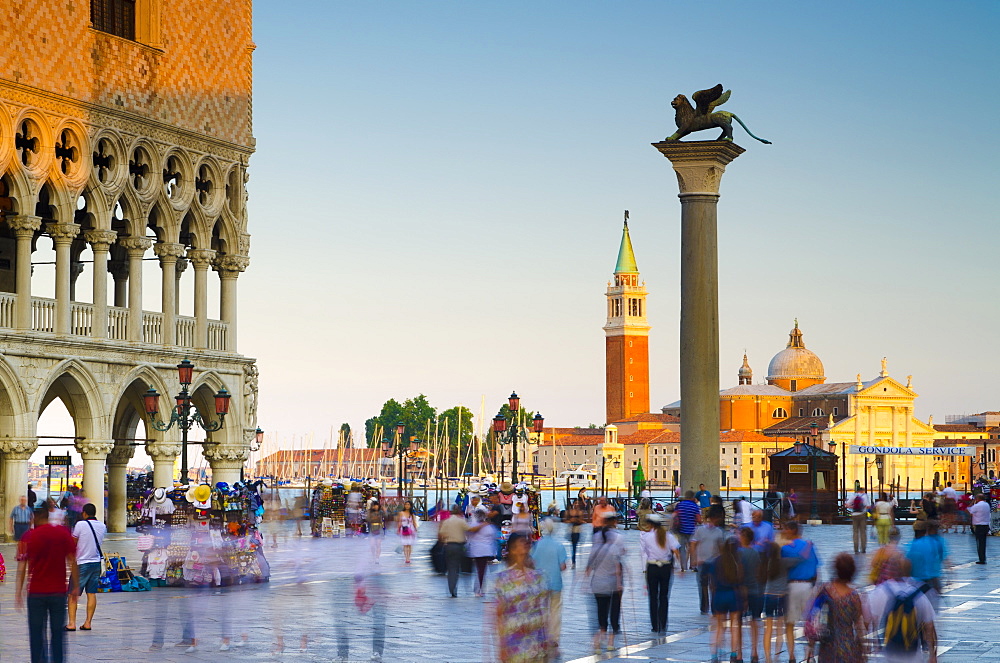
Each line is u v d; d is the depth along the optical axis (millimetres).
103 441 60312
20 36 56688
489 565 54562
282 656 28734
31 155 57844
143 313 63188
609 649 30109
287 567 51469
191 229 65938
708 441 52750
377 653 28625
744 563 28453
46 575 25094
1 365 55719
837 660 21016
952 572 51531
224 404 58938
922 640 23547
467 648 30000
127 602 38594
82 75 59562
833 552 63438
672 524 49656
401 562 57312
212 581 42750
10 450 56688
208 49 66500
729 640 31969
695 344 52750
